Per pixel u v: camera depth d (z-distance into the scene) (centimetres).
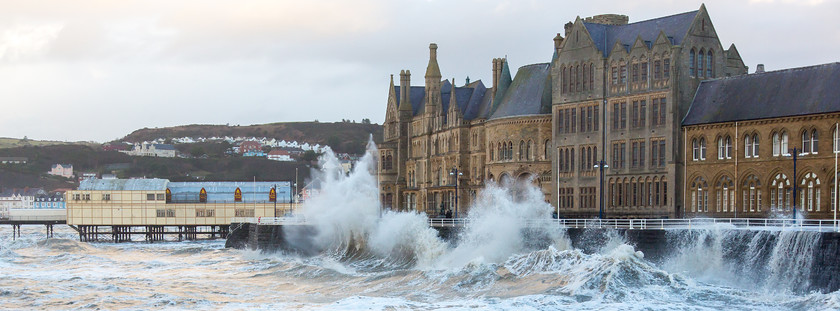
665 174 13950
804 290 9369
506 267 11088
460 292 10194
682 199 13775
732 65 15038
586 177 15238
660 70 14100
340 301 9569
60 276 12662
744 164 12875
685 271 10456
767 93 12875
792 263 9544
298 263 13775
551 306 8856
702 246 10481
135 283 11738
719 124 13225
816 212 11938
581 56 15375
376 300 9581
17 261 15512
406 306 9219
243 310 9369
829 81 12162
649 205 14250
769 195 12581
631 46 14850
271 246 16038
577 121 15400
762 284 9794
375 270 13050
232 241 18100
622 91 14712
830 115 11819
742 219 11350
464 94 19588
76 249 18112
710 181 13362
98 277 12519
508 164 16762
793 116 12225
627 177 14550
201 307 9656
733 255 10169
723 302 8950
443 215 16612
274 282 11994
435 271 11550
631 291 9325
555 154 15762
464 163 18512
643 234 11119
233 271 13500
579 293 9350
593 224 12381
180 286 11500
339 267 13362
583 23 15412
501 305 9031
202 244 19850
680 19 14538
